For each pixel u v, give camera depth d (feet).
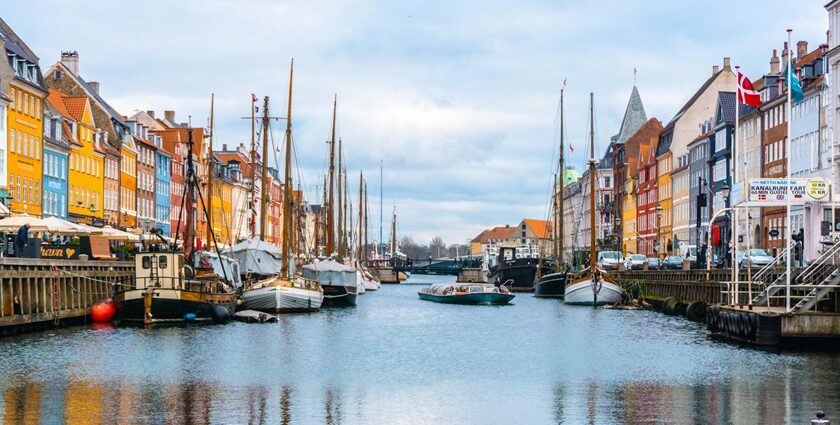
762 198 198.39
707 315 231.09
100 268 255.09
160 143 526.98
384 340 218.38
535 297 449.48
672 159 560.61
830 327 181.16
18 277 204.64
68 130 380.37
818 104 327.88
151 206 495.82
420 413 125.39
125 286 254.88
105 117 436.76
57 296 224.94
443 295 403.54
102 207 416.87
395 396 138.10
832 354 177.17
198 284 250.78
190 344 196.65
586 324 266.16
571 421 119.96
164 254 243.81
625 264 438.81
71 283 232.73
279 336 219.00
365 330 245.65
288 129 302.45
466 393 141.08
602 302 363.15
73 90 430.61
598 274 366.43
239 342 203.72
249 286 297.12
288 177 302.45
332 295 364.38
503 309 348.79
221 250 319.68
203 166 580.71
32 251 225.76
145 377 151.02
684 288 295.89
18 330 209.05
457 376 158.51
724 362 168.14
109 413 122.11
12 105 320.09
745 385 144.05
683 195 535.60
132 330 222.28
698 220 296.71
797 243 242.37
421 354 190.19
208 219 321.93
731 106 450.71
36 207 341.41
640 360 175.83
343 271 365.81
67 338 202.18
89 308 242.17
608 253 467.93
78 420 117.80
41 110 347.56
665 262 377.71
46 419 118.21
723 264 302.66
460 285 409.90
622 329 245.45
